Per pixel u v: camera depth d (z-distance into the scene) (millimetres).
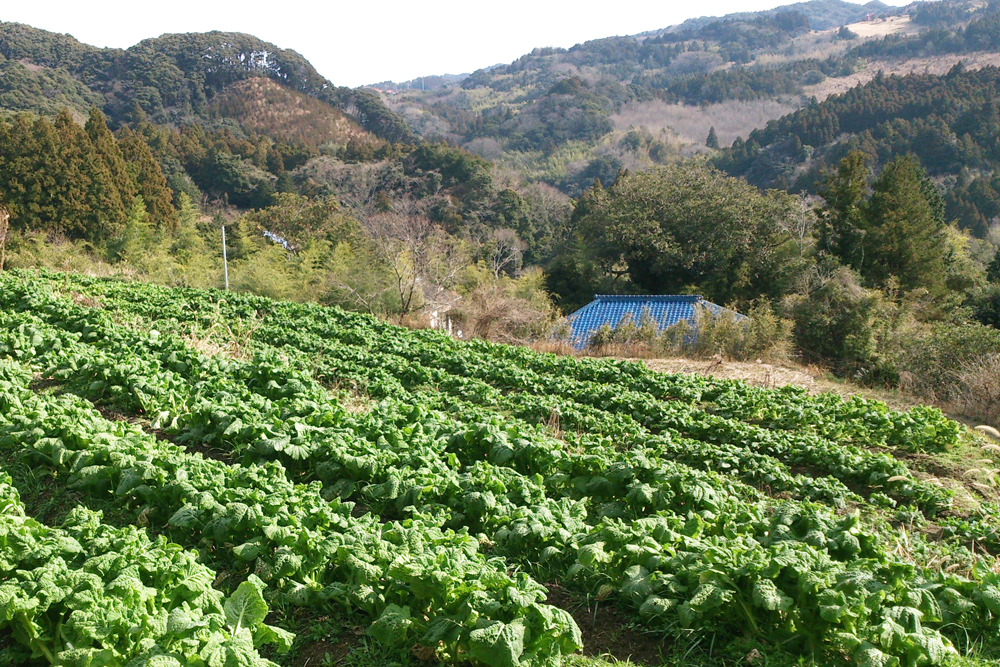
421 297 23688
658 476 6484
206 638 3773
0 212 22344
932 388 14195
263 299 17562
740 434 9234
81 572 4035
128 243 27750
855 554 5418
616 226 32000
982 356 14250
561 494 6926
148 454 5863
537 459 6988
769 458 8234
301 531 4766
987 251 40875
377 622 4238
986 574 5082
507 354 14406
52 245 26156
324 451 6566
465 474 6238
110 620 3719
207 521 5152
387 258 24016
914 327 17609
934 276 28031
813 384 14516
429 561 4395
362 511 6293
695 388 11992
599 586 5184
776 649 4547
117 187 31906
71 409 6992
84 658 3666
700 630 4680
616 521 5887
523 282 29297
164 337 10969
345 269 24469
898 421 9906
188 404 8109
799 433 9977
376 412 8180
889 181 28844
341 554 4664
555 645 4094
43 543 4328
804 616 4543
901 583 4738
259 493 5176
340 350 12914
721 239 30500
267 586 4801
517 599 4105
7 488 5289
